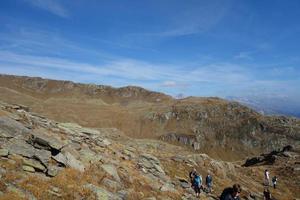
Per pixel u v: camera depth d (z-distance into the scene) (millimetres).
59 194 16172
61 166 19703
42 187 15930
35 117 28859
